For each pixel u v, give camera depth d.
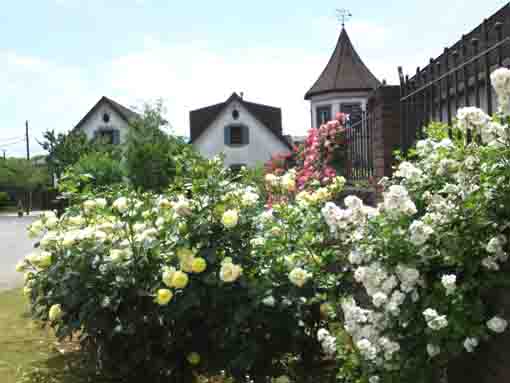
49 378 4.29
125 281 3.79
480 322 2.50
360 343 2.61
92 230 4.17
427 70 4.36
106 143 38.25
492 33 3.94
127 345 3.93
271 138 37.81
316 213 3.92
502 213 2.49
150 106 29.17
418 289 2.62
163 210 4.04
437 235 2.54
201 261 3.49
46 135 39.16
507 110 2.45
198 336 3.91
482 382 2.66
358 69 29.14
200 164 3.94
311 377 3.77
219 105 40.78
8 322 6.09
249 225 3.79
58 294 4.08
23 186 54.69
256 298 3.49
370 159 6.64
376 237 2.75
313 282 3.65
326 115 29.08
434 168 2.95
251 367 3.74
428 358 2.53
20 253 13.71
